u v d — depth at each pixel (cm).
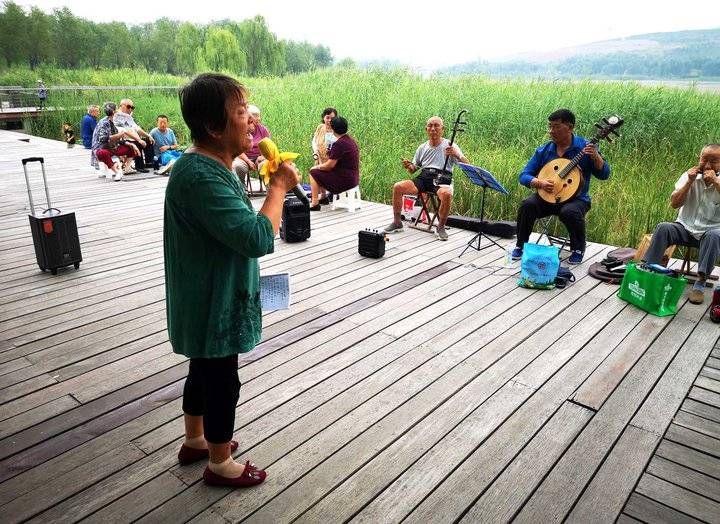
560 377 283
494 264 473
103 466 211
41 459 214
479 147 934
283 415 245
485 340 325
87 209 657
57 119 1620
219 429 187
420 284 421
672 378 284
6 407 250
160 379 277
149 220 608
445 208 544
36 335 326
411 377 281
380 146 923
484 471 210
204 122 147
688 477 209
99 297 387
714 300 358
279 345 315
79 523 181
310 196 683
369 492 198
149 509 188
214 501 192
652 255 415
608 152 885
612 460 218
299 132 1038
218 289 159
